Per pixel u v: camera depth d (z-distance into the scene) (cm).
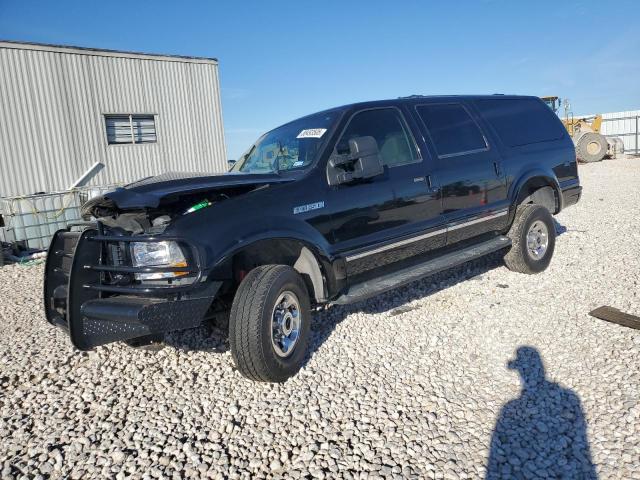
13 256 945
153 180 350
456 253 504
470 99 556
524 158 565
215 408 316
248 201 341
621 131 3036
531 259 559
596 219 901
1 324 512
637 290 488
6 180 1366
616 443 257
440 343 400
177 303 301
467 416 293
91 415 316
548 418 286
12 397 343
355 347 398
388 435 277
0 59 1336
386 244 418
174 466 260
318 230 373
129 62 1546
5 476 258
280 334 341
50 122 1421
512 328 420
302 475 247
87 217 374
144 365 385
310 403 316
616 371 329
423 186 455
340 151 406
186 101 1669
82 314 313
